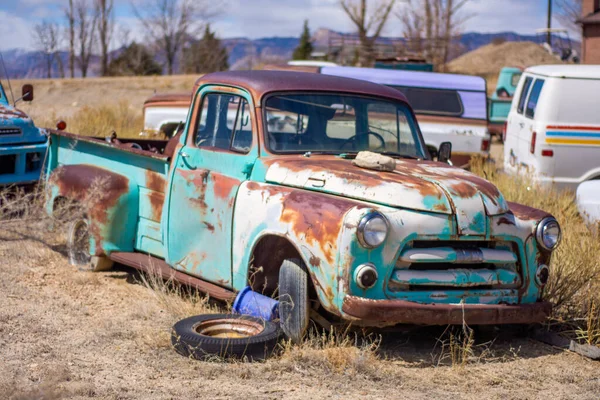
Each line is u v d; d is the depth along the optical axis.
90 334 5.55
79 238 7.46
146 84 31.98
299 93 5.99
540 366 5.25
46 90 30.34
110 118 16.06
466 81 13.75
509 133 12.72
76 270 7.44
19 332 5.52
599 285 6.56
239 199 5.66
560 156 11.17
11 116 9.72
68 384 4.47
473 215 5.11
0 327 5.58
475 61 59.91
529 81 12.22
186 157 6.29
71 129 14.27
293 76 6.20
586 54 32.59
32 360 4.94
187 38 59.53
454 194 5.12
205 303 6.31
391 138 6.32
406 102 6.53
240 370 4.81
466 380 4.88
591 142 11.15
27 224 8.10
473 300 5.15
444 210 5.03
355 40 37.72
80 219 7.33
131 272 7.50
